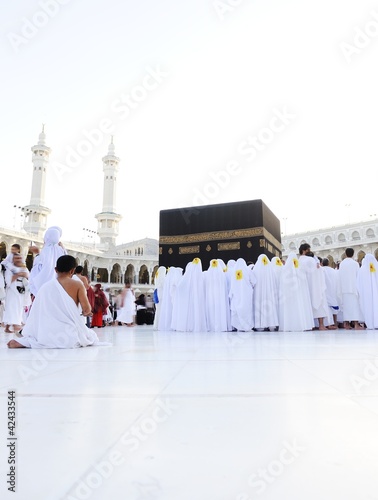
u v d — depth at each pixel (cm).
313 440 119
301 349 412
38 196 5300
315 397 179
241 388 201
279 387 204
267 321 920
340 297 989
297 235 5381
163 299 1088
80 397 181
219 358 339
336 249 4881
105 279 5262
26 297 945
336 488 86
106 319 1612
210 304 995
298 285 905
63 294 471
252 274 946
